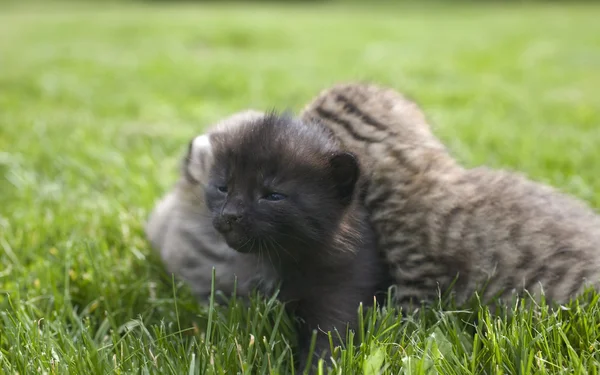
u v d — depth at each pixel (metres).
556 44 2.00
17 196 0.81
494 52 1.87
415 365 0.55
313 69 1.56
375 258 0.64
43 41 2.03
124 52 1.83
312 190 0.62
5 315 0.61
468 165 0.83
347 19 2.74
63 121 1.06
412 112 0.68
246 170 0.62
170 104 1.20
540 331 0.59
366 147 0.66
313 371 0.58
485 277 0.63
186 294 0.66
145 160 0.88
